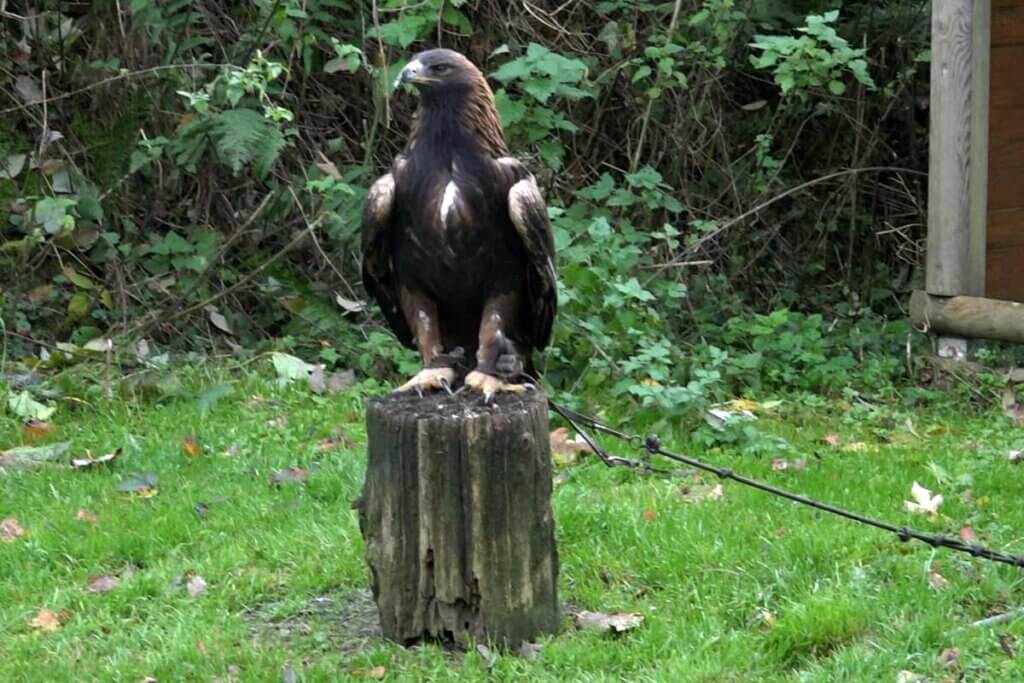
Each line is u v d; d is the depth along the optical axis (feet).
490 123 22.65
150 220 39.99
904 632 22.82
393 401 22.71
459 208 22.25
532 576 22.50
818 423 34.42
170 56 38.60
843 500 28.84
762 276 44.24
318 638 23.31
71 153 39.65
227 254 39.86
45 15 39.86
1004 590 24.36
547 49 38.47
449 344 24.36
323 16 37.86
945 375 37.40
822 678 21.49
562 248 35.32
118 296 38.14
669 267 39.55
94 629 23.94
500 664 21.86
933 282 38.09
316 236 39.27
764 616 23.58
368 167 38.11
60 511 28.50
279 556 26.27
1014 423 34.53
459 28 40.60
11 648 23.31
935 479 29.96
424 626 22.57
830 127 45.65
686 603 24.22
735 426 32.50
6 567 26.35
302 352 37.88
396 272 23.52
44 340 37.83
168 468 30.78
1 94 39.83
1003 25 37.47
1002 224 38.32
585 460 30.99
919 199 45.57
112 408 34.04
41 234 36.58
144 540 27.09
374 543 22.67
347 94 41.19
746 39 43.45
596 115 42.50
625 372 33.86
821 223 45.06
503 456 21.98
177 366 36.40
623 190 39.27
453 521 22.11
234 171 35.78
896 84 45.42
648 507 27.96
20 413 33.27
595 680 21.59
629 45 40.93
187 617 24.02
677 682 21.49
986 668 21.83
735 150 45.16
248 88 34.35
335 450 31.48
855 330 40.42
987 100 37.35
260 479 30.12
